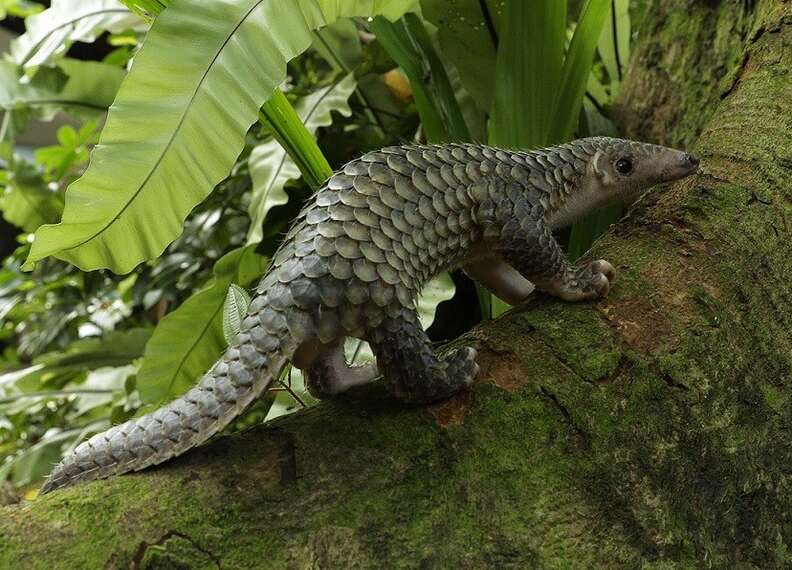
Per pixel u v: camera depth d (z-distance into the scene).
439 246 1.10
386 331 1.05
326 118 1.46
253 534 1.00
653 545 1.05
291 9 1.07
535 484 1.05
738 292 1.15
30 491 1.61
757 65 1.30
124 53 1.80
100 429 1.64
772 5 1.32
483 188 1.12
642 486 1.06
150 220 1.08
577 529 1.04
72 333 1.94
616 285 1.15
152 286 1.76
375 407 1.07
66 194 1.05
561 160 1.19
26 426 2.11
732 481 1.09
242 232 1.70
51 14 1.58
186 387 1.41
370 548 1.01
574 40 1.32
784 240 1.18
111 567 0.97
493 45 1.42
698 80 1.46
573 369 1.09
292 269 1.03
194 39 1.05
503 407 1.07
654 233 1.19
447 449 1.05
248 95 1.06
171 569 0.98
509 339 1.11
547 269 1.13
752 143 1.23
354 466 1.03
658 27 1.52
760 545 1.09
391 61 1.53
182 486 1.01
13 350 2.41
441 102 1.39
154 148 1.06
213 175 1.07
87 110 1.67
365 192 1.06
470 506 1.03
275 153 1.42
